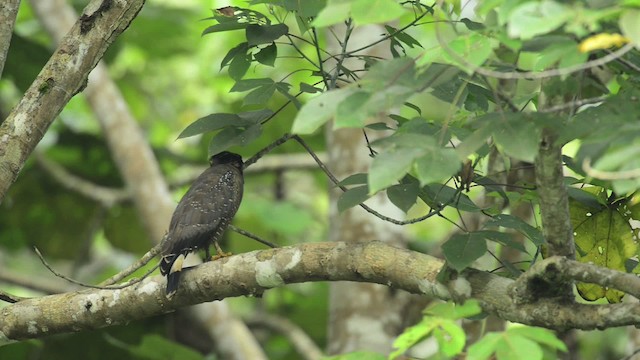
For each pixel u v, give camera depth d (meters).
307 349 19.73
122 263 22.61
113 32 10.00
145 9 21.95
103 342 19.03
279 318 20.19
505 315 8.48
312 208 23.78
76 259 21.20
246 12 9.79
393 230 16.12
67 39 9.93
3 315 10.50
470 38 7.22
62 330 10.45
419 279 8.94
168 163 22.52
